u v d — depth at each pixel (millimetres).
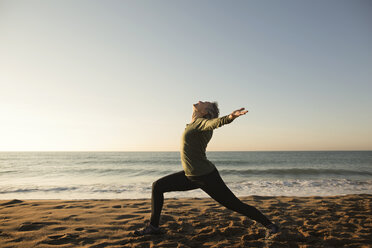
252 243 2514
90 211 3973
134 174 17281
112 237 2666
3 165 26594
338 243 2518
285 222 3355
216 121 1983
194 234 2822
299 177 14961
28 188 9312
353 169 20344
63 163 30875
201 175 2283
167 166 25641
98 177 14875
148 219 3461
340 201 5348
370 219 3477
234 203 2348
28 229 2898
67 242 2482
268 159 41719
